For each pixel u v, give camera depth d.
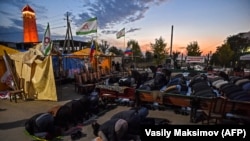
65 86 13.27
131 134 4.71
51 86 8.78
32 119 4.88
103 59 19.14
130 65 25.05
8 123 5.88
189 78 12.57
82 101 6.17
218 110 5.38
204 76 12.36
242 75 15.37
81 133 5.11
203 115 5.91
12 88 9.85
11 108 7.58
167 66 24.58
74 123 5.73
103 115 6.74
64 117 5.43
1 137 4.86
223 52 34.53
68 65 15.27
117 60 25.83
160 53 33.81
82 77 11.40
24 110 7.31
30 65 9.12
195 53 37.12
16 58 9.55
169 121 6.09
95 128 4.88
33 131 4.84
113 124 4.18
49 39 8.93
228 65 33.78
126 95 7.93
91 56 13.41
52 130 4.91
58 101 8.77
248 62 29.92
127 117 4.75
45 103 8.40
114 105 8.03
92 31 12.53
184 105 6.53
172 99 6.75
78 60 16.33
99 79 12.73
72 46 23.59
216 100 5.35
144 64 33.16
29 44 18.20
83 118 6.15
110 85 8.57
